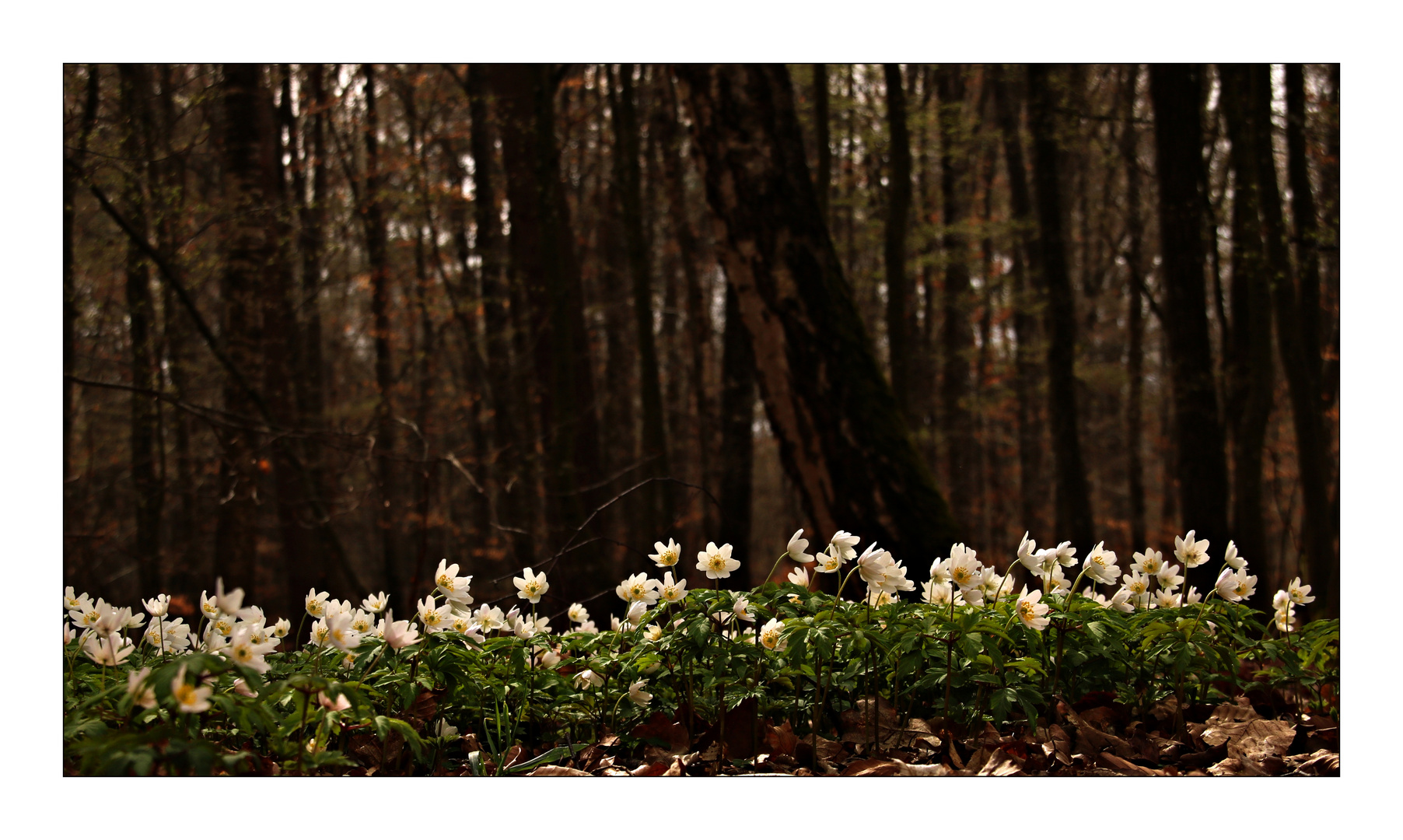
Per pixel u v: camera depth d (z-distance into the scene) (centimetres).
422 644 296
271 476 1190
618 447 1858
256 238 1077
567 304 1119
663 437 1291
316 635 306
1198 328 912
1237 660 311
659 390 1293
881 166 1683
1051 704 309
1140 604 346
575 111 1783
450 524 1619
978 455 2156
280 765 274
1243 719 332
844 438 536
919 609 305
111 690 243
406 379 1877
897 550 519
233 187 1061
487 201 1442
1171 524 1562
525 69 1216
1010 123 1694
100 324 1309
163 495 1258
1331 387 1017
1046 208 1279
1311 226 925
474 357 1628
